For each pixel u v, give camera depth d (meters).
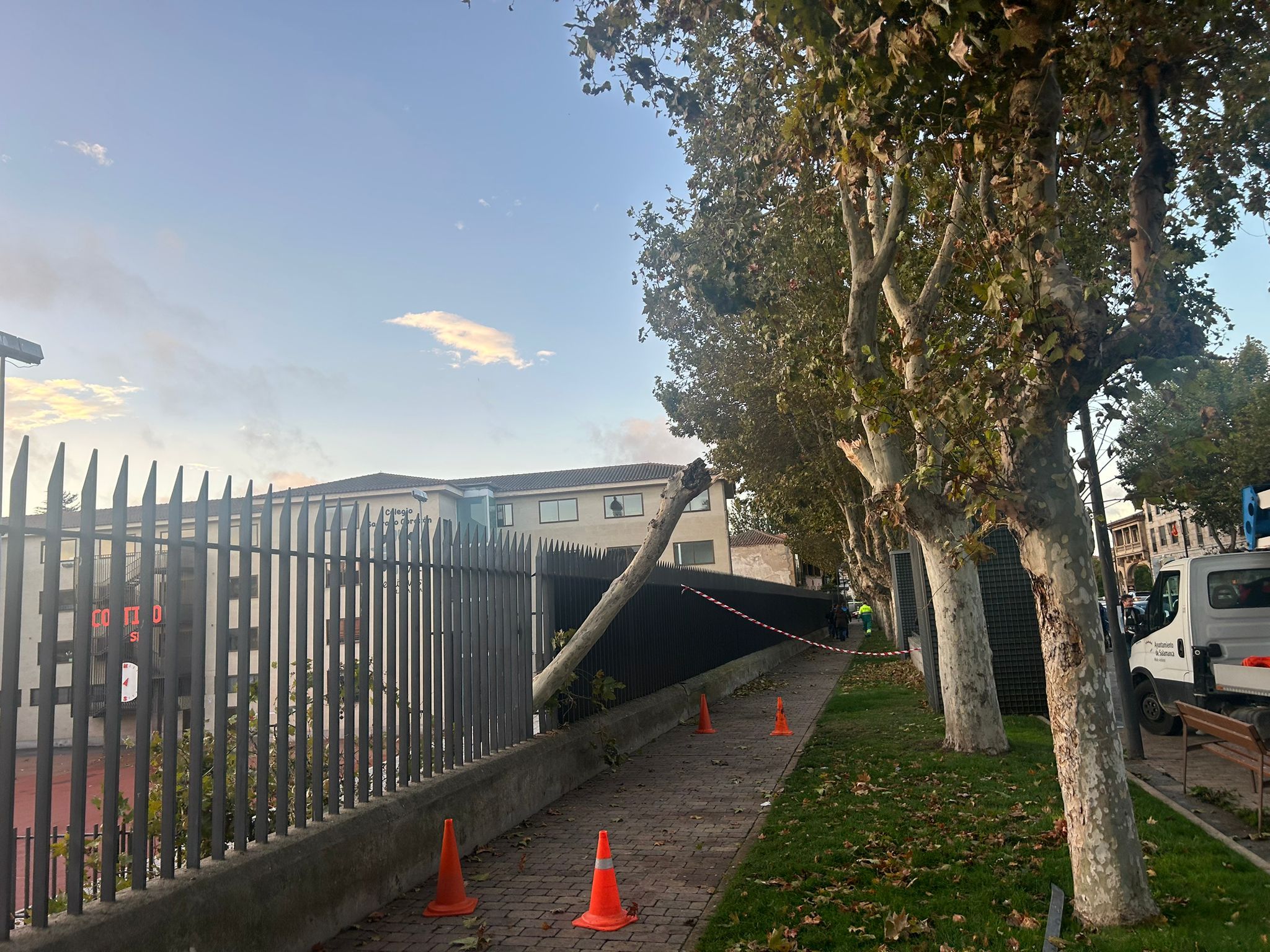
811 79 6.09
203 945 4.20
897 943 4.69
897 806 7.66
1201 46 6.28
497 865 6.64
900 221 9.09
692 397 29.47
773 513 33.22
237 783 4.76
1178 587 10.83
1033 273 5.13
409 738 6.50
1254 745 6.39
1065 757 5.09
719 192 11.55
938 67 5.13
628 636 12.85
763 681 21.77
